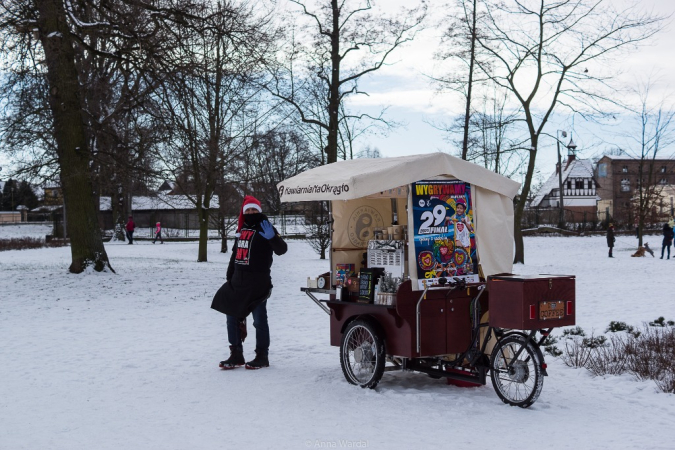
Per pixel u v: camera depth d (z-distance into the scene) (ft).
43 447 17.12
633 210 191.83
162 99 56.75
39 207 291.58
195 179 95.55
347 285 24.59
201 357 29.76
